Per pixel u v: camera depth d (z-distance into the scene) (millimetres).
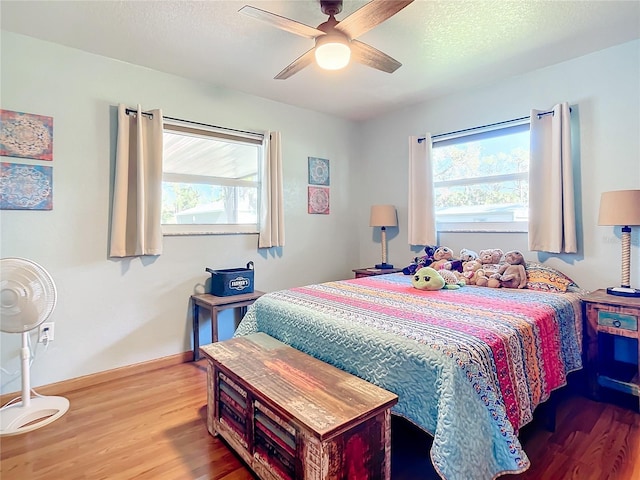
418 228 3670
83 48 2482
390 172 4039
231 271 3139
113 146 2648
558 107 2684
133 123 2705
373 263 4277
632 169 2482
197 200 3172
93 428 1955
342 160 4223
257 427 1537
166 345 2930
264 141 3436
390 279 2998
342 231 4250
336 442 1234
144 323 2814
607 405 2172
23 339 2100
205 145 3219
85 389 2463
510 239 3107
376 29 2260
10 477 1562
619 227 2545
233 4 1994
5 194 2248
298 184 3812
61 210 2445
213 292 3078
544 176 2822
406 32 2303
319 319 1846
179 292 3000
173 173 3025
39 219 2367
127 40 2381
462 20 2174
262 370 1650
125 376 2691
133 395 2363
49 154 2395
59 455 1720
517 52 2594
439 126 3566
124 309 2717
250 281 3127
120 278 2695
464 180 3434
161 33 2295
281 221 3516
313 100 3582
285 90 3305
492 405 1310
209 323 3189
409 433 1890
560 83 2785
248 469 1617
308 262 3916
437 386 1302
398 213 3982
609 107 2566
